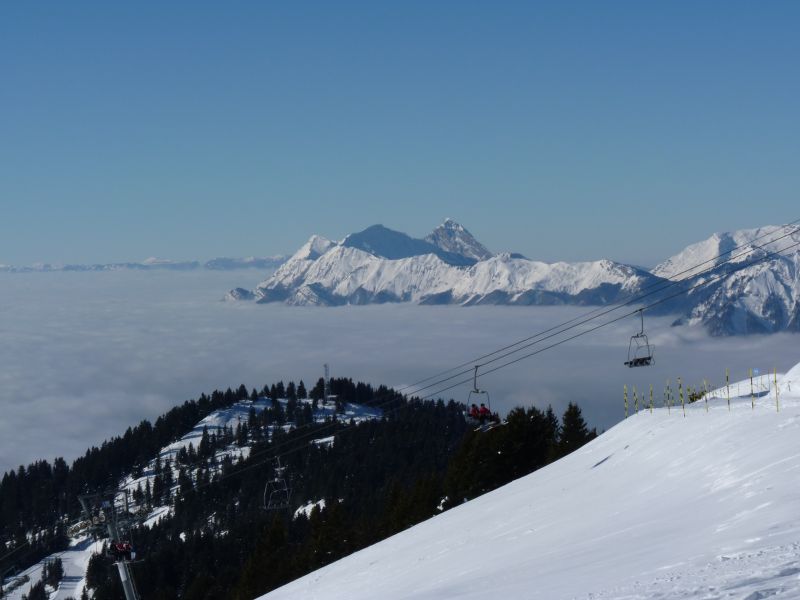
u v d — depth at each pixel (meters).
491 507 39.50
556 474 41.34
